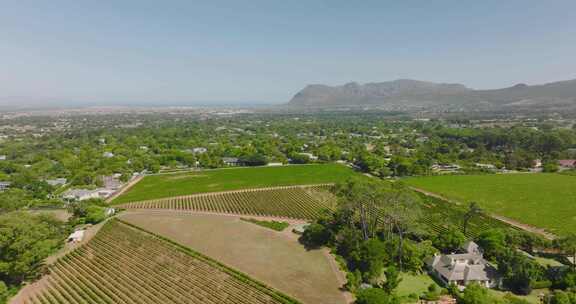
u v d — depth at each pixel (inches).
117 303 2410.2
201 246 3432.6
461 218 4261.8
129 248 3329.2
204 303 2395.4
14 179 5590.6
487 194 5452.8
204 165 7785.4
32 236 2773.1
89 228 3956.7
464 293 2252.7
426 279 2807.6
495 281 2672.2
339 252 3260.3
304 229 3860.7
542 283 2593.5
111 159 7539.4
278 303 2388.0
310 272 2871.6
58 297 2522.1
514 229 3671.3
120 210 4648.1
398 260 3026.6
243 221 4244.6
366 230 3508.9
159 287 2618.1
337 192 3503.9
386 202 3115.2
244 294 2514.8
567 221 4259.4
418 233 3282.5
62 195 5295.3
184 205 4977.9
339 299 2452.0
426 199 5157.5
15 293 2583.7
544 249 3275.1
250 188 5925.2
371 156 7628.0
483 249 3174.2
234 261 3085.6
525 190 5644.7
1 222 2723.9
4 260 2640.3
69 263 3043.8
